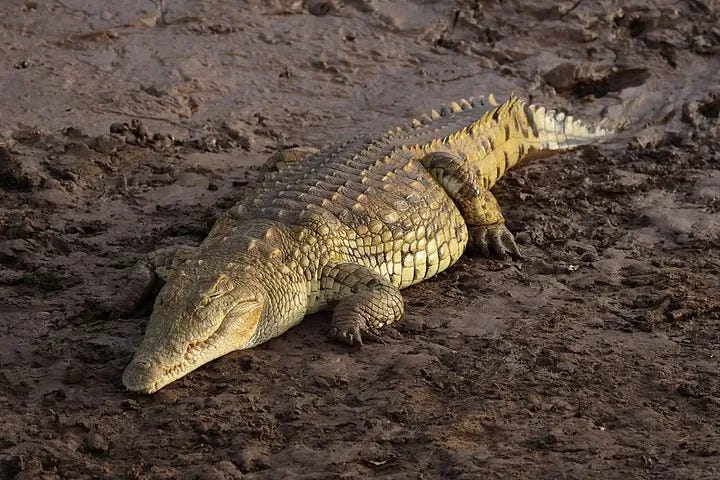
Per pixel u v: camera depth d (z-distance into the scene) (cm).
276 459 2142
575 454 2159
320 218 2841
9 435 2189
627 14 5531
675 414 2330
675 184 3950
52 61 4538
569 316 2833
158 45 4781
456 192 3269
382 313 2709
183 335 2406
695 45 5372
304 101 4581
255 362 2542
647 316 2802
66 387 2386
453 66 5009
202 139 4150
